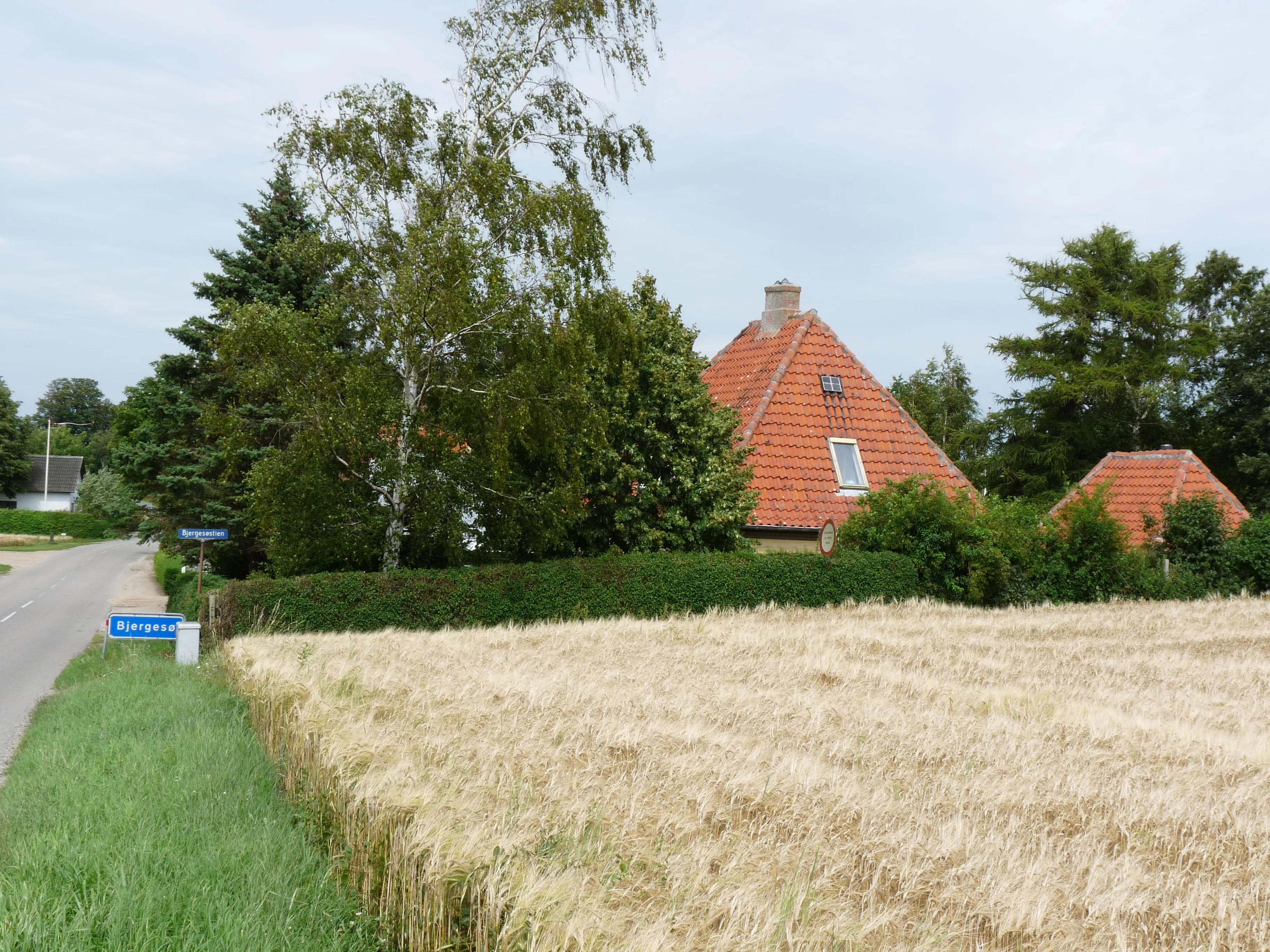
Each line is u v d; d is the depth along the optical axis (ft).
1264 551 91.91
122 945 16.44
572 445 72.59
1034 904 17.85
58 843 20.75
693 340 82.74
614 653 51.21
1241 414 149.48
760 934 15.62
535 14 69.51
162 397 93.91
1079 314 170.81
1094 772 27.99
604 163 72.08
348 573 65.67
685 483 77.77
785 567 78.38
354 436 63.46
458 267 63.52
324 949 17.13
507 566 70.74
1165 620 73.36
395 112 67.46
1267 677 49.65
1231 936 17.43
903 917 17.61
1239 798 26.02
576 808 21.02
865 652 54.29
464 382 66.64
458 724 29.78
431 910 17.16
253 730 33.71
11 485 283.38
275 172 95.61
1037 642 61.52
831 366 103.60
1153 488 110.22
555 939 15.05
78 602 110.83
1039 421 172.65
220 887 18.85
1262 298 147.74
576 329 67.00
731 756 27.35
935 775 26.99
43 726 38.32
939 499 84.94
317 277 93.61
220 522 91.04
